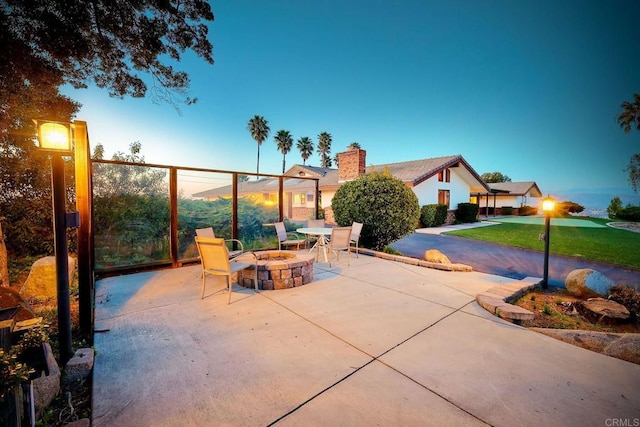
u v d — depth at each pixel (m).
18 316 2.81
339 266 6.25
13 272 5.89
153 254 6.03
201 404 1.96
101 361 2.50
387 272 5.72
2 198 6.31
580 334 2.87
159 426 1.75
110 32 4.25
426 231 14.66
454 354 2.62
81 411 1.94
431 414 1.86
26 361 2.00
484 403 1.96
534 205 35.47
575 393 2.07
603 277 4.39
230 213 7.23
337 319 3.42
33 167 6.40
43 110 5.57
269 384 2.18
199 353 2.64
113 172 5.55
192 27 4.81
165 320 3.40
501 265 7.29
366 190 8.02
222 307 3.82
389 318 3.45
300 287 4.71
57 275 2.36
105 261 5.50
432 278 5.28
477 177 19.41
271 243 8.05
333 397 2.03
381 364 2.46
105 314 3.58
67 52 3.92
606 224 19.75
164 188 6.13
